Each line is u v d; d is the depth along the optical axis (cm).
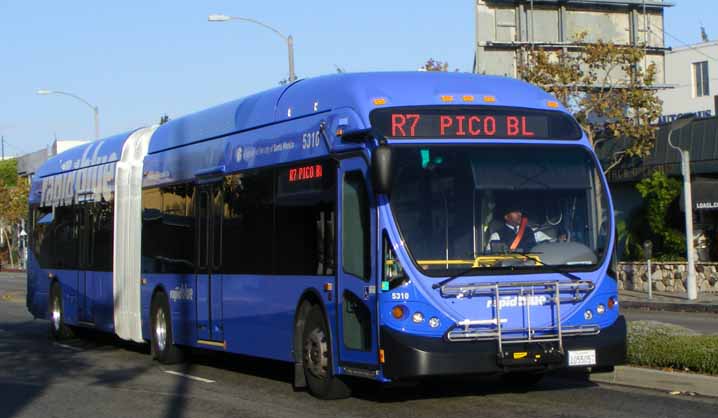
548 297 1159
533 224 1177
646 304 3139
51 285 2442
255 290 1479
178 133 1817
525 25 4278
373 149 1175
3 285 5906
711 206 3609
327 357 1291
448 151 1178
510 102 1234
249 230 1505
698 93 5359
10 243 10188
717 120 3678
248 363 1841
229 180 1583
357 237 1210
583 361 1161
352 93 1261
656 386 1317
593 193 1209
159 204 1856
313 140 1338
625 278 3900
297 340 1361
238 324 1535
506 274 1148
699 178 3772
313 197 1323
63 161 2461
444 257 1144
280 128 1440
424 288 1129
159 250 1845
